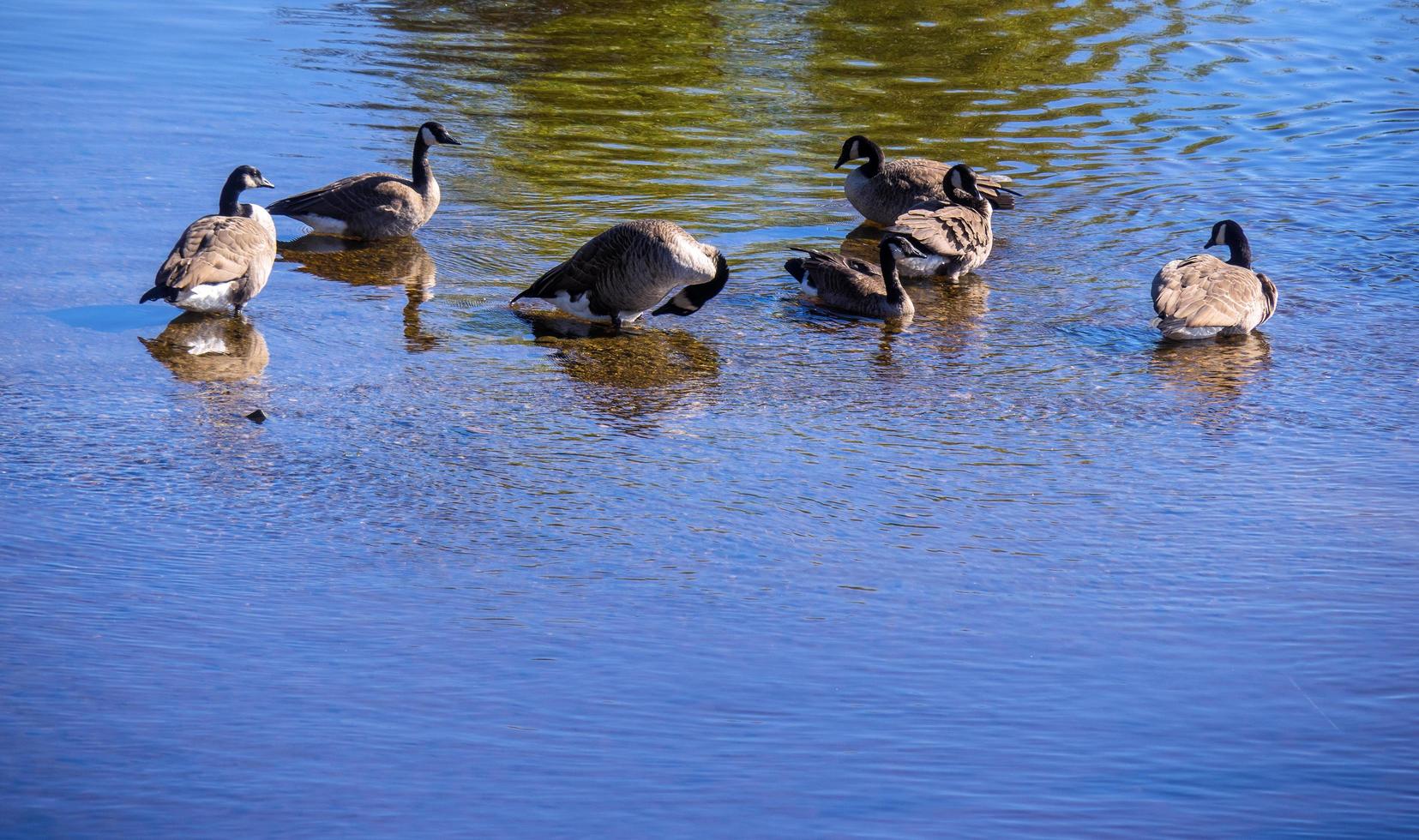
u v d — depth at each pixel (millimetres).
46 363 12859
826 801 6688
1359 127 22375
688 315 14734
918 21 28688
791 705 7570
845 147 18531
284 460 10961
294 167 19312
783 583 9086
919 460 11227
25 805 6531
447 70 24391
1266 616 8664
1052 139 21734
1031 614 8680
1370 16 29375
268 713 7391
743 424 11992
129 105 21656
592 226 17688
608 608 8688
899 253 15430
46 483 10375
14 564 9062
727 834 6414
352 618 8492
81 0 28312
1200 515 10180
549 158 20266
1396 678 7914
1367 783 6891
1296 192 19297
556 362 13500
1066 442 11625
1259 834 6449
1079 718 7469
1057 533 9867
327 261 16391
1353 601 8867
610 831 6434
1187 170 20344
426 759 6996
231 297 14195
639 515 10117
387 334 14078
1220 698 7688
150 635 8195
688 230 17734
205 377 12727
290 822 6461
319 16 27672
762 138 21484
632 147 20859
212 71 23719
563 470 10945
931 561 9414
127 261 15766
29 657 7871
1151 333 14477
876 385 13031
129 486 10383
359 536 9695
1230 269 14453
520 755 7055
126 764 6887
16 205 17281
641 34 27203
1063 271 16516
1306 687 7824
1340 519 10102
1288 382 13086
